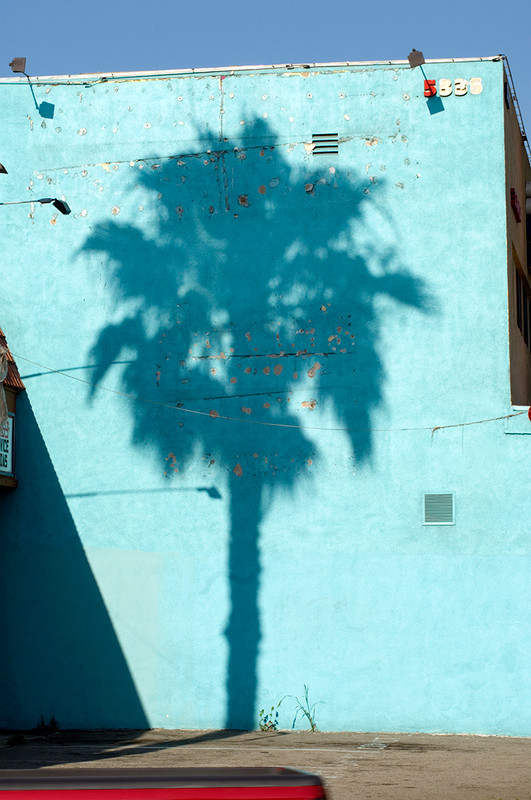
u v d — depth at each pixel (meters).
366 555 17.25
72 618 17.84
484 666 16.75
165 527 17.80
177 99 18.50
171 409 18.03
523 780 12.29
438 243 17.69
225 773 5.84
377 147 17.98
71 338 18.41
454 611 16.92
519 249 20.23
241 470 17.73
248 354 17.95
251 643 17.33
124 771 5.93
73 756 14.20
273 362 17.88
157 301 18.27
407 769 13.09
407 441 17.39
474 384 17.36
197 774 5.79
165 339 18.17
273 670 17.22
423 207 17.78
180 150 18.44
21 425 18.31
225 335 18.05
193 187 18.36
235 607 17.45
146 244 18.39
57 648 17.81
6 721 17.73
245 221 18.20
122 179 18.53
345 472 17.47
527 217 22.33
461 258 17.62
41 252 18.59
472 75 17.88
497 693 16.64
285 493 17.56
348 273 17.86
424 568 17.08
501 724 16.56
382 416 17.50
